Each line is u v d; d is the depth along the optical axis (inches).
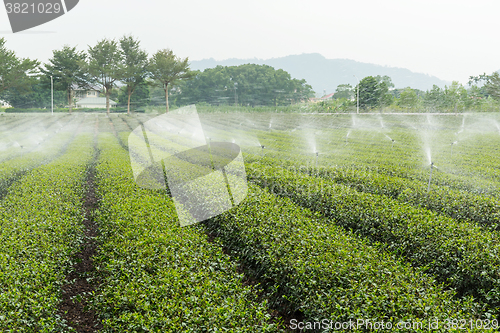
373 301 242.4
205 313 224.1
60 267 315.0
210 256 319.6
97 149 1241.4
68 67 3139.8
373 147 1322.6
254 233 360.2
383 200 474.0
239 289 266.5
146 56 3216.0
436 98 2581.2
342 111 2896.2
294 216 407.8
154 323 218.1
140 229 348.5
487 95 2787.9
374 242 403.5
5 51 2807.6
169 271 272.4
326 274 277.9
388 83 4379.9
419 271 302.7
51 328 240.4
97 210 466.0
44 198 476.7
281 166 842.2
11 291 246.8
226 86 4475.9
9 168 748.6
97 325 282.7
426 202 543.2
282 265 307.9
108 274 304.0
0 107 3863.2
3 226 364.8
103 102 4687.5
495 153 1157.1
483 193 621.6
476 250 328.2
